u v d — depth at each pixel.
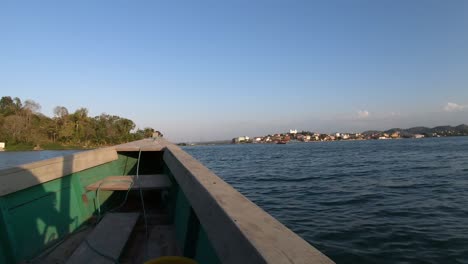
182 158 4.15
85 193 4.75
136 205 5.46
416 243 8.55
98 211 4.63
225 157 61.19
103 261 2.88
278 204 14.73
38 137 105.88
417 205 13.50
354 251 8.05
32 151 98.25
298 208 13.63
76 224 4.31
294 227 10.48
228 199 1.99
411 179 22.50
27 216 3.41
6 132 101.62
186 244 2.88
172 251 3.32
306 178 24.88
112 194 5.50
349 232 9.66
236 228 1.50
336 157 51.44
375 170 29.38
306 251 1.21
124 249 3.31
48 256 3.37
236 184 22.39
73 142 108.62
